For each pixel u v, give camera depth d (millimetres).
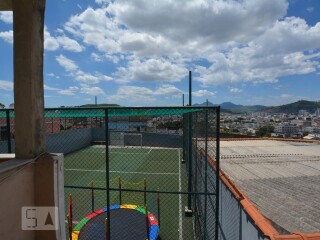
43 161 2975
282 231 3250
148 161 20719
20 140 2939
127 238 7102
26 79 2914
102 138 31000
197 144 7934
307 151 9398
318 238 2867
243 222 3953
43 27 3156
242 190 4887
